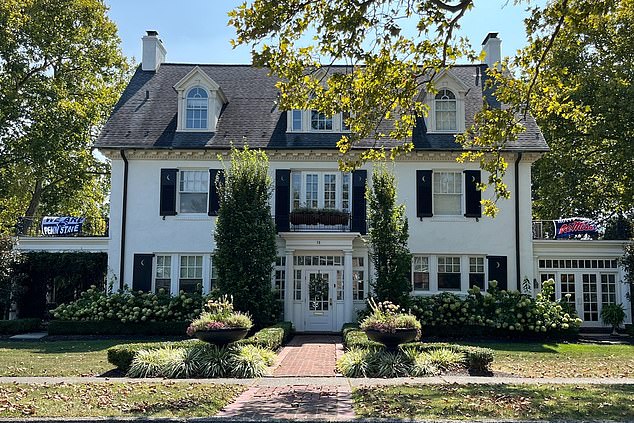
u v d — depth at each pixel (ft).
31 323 73.72
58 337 67.82
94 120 101.35
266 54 39.68
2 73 94.99
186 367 41.78
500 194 48.42
